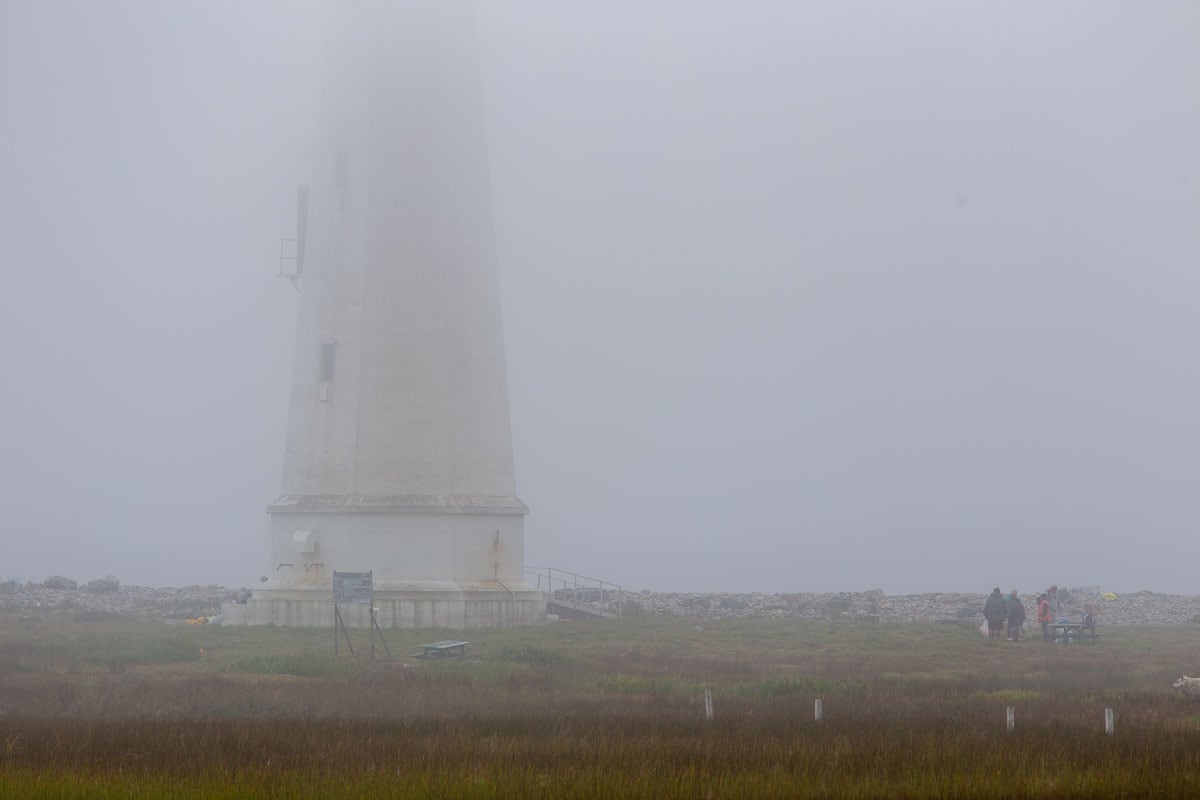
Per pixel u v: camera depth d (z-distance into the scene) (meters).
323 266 62.59
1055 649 54.94
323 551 60.41
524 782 20.62
